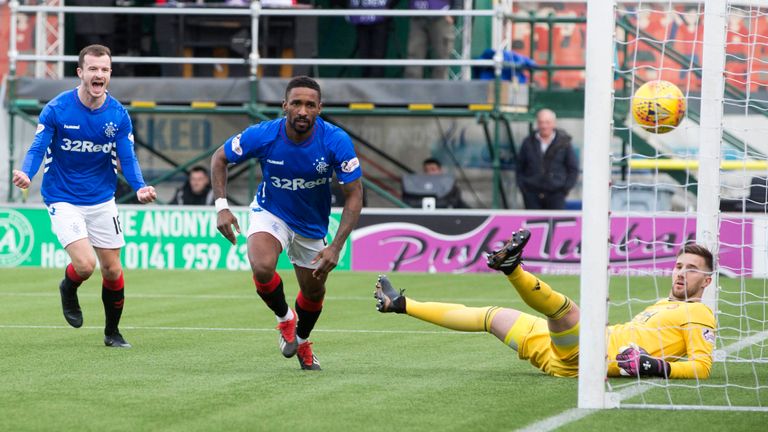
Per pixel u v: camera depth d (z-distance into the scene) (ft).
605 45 55.77
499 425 50.98
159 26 154.51
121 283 77.77
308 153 63.87
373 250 149.28
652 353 65.05
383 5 149.79
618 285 133.59
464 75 156.76
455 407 55.36
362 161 172.14
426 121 171.12
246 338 84.28
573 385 62.39
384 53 154.51
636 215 145.48
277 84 150.20
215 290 123.75
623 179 166.40
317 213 66.28
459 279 138.41
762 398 59.77
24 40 164.86
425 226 148.56
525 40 172.35
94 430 49.37
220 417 52.37
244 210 150.00
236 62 148.97
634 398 59.00
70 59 152.87
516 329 65.87
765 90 167.22
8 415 52.49
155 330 89.15
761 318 102.27
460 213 147.84
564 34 171.94
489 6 162.30
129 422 51.11
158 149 170.09
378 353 76.95
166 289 124.67
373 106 150.20
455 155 171.22
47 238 150.61
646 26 171.73
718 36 74.02
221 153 65.10
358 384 62.39
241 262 149.59
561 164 150.41
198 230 149.79
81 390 59.57
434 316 66.85
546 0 172.04
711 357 65.31
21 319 95.04
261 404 55.77
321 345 81.30
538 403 56.65
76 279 78.02
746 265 143.43
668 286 132.46
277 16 155.33
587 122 55.77
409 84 148.56
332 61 147.84
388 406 55.52
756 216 142.20
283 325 67.46
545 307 62.18
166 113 156.25
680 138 167.43
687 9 171.53
